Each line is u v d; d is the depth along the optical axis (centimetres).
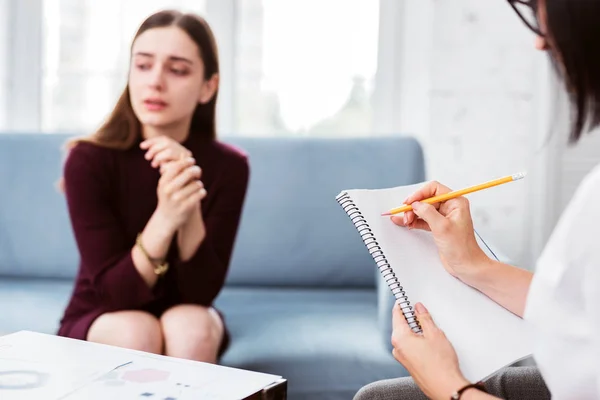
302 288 221
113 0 257
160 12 171
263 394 88
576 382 71
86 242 162
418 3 248
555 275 71
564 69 79
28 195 226
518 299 96
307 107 262
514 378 102
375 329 176
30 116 263
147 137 170
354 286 221
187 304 163
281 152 224
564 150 240
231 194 174
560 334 72
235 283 222
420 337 92
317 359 160
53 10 260
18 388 86
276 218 220
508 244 242
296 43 260
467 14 238
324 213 220
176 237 165
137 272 155
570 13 75
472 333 94
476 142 241
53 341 106
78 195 164
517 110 239
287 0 258
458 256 99
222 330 165
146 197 168
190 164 155
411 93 253
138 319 152
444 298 98
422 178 222
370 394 101
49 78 262
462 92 240
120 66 258
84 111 262
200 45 170
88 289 163
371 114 262
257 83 261
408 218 103
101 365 95
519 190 241
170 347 152
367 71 260
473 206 242
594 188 70
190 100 169
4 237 226
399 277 99
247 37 260
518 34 237
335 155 223
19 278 226
